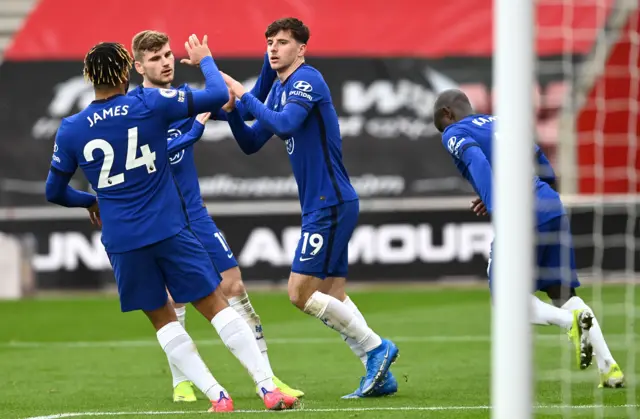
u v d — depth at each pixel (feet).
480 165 60.70
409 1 166.61
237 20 165.48
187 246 58.75
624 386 70.90
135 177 57.77
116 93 58.70
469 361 88.79
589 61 161.17
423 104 164.04
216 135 162.30
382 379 67.05
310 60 164.25
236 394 71.97
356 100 164.14
